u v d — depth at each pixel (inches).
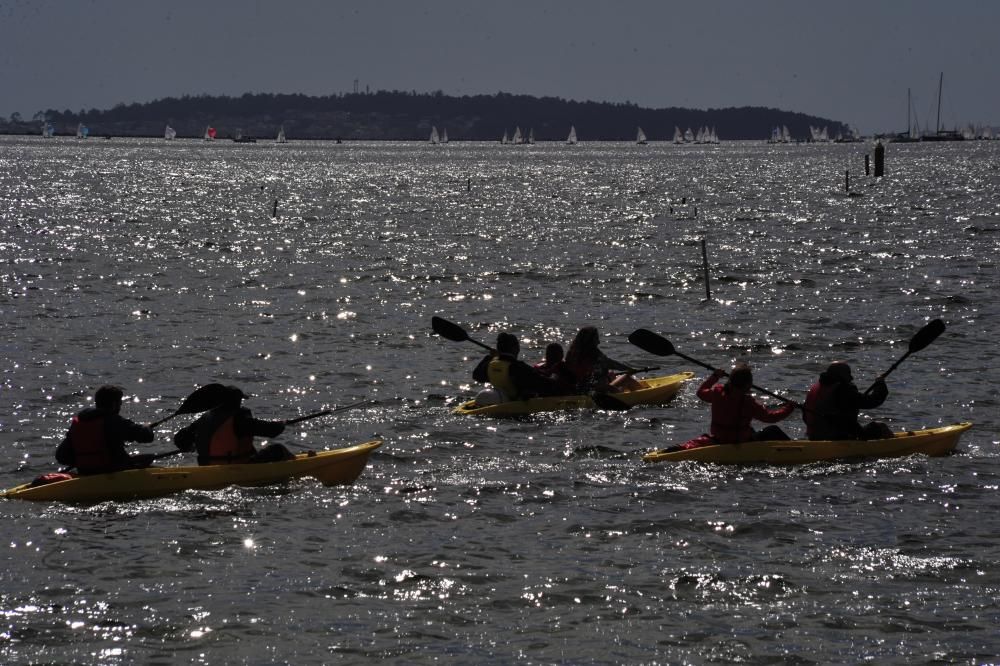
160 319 3740.2
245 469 1919.3
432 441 2266.2
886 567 1553.9
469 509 1813.5
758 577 1519.4
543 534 1694.1
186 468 1892.2
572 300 4266.7
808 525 1728.6
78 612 1405.0
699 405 2608.3
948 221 7554.1
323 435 2322.8
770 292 4404.5
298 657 1290.6
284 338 3427.7
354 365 3038.9
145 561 1578.5
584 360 2578.7
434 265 5393.7
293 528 1718.8
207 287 4559.5
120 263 5334.6
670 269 5177.2
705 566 1560.0
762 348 3297.2
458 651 1306.6
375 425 2400.3
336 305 4114.2
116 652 1300.4
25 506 1814.7
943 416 2472.9
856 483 1953.7
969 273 4827.8
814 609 1418.6
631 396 2593.5
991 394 2667.3
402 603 1439.5
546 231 7416.3
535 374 2514.8
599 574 1533.0
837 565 1562.5
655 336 2357.3
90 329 3513.8
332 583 1502.2
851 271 4995.1
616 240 6722.4
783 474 2016.5
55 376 2829.7
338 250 6127.0
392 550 1622.8
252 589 1480.1
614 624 1378.0
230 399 1947.6
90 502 1843.0
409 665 1273.4
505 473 2028.8
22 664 1268.5
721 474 2017.7
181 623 1375.5
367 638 1339.8
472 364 3075.8
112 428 1875.0
